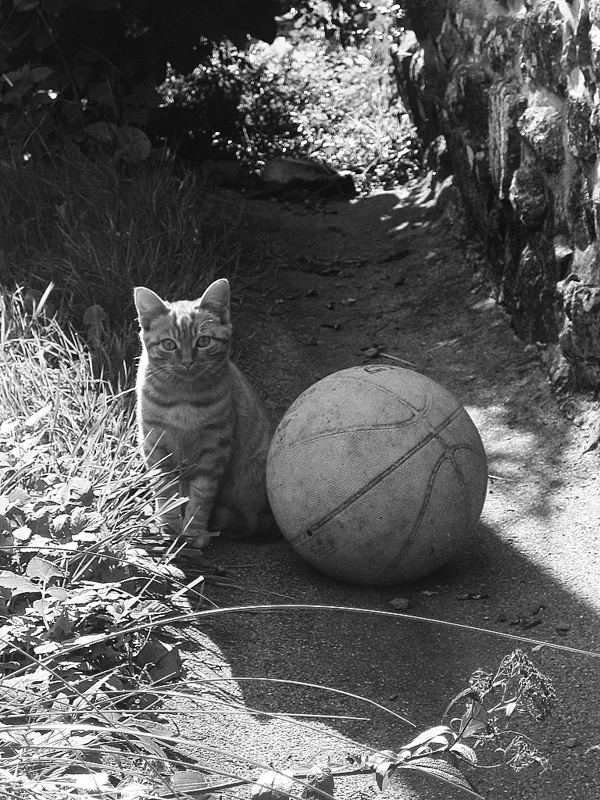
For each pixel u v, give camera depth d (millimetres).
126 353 2594
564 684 1997
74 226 2943
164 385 2277
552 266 2613
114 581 2061
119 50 3438
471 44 2977
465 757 1732
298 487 2164
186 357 2246
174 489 2309
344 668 2039
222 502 2354
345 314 3027
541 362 2664
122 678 1973
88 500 2146
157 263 2844
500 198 2779
